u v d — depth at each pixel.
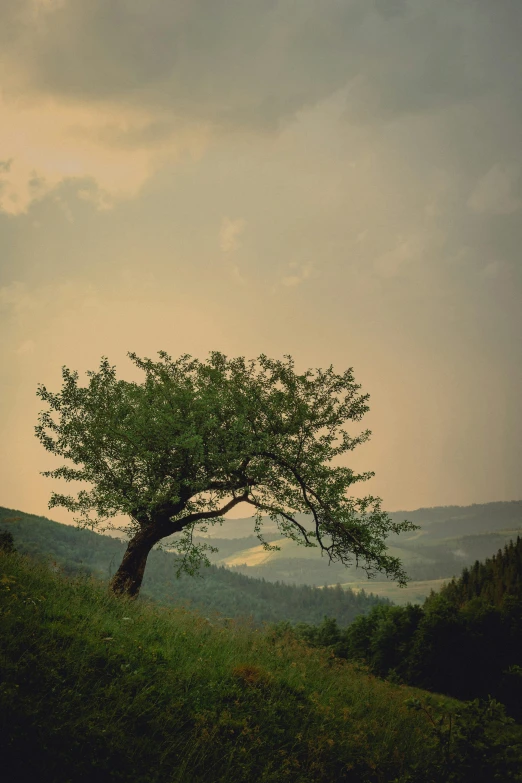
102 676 8.76
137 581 17.09
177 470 17.94
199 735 8.50
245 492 18.59
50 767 6.33
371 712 12.75
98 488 17.91
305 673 13.55
